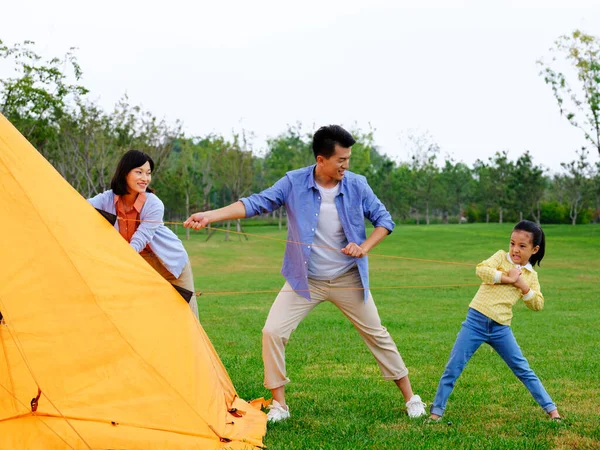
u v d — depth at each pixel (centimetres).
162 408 454
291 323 571
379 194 7550
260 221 7856
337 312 1405
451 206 7981
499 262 578
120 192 549
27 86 2848
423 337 1052
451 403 624
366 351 913
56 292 443
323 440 496
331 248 575
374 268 2923
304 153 6519
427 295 1817
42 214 456
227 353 901
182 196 5416
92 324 448
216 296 1806
